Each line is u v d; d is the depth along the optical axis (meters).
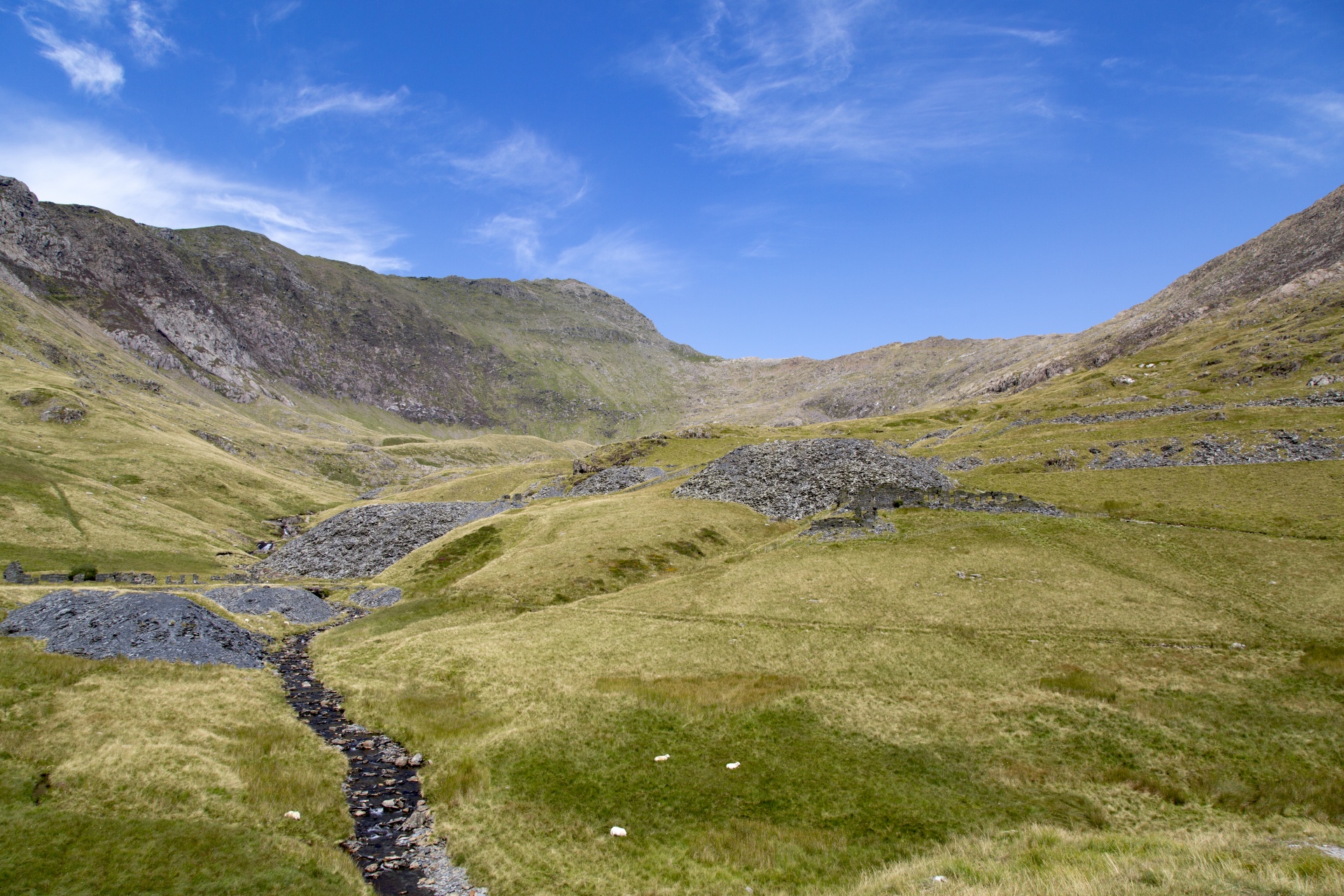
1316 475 70.69
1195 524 64.31
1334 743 28.94
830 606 52.97
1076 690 36.16
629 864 23.27
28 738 29.39
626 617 56.12
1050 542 61.38
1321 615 43.66
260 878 21.20
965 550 61.31
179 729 32.97
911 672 40.31
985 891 17.09
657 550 75.19
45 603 51.28
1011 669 39.81
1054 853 20.20
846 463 94.19
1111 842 21.12
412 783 30.70
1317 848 18.75
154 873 20.75
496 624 57.47
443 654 49.16
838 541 67.50
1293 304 150.75
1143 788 26.84
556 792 28.56
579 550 75.88
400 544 107.94
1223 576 51.91
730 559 69.00
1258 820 23.86
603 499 105.31
